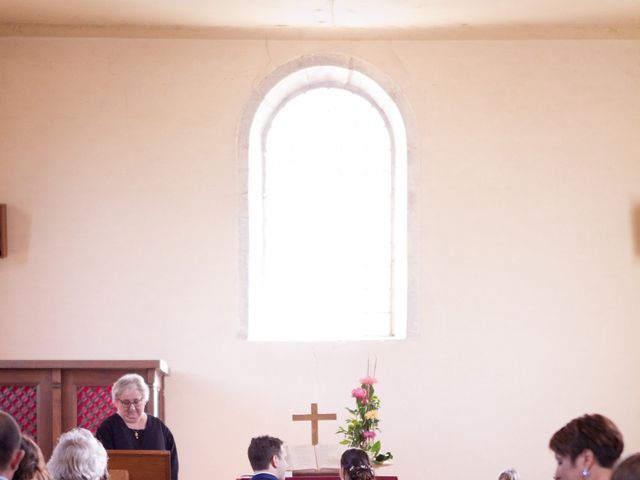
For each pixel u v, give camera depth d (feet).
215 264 40.19
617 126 41.01
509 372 40.01
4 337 39.60
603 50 41.22
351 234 41.98
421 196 40.68
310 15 39.75
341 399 39.70
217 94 40.75
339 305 41.68
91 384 36.29
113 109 40.55
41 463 15.99
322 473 29.32
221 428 39.50
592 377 40.11
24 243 39.93
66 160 40.29
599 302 40.40
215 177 40.47
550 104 41.04
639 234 40.55
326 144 42.14
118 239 40.14
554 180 40.78
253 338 40.22
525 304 40.34
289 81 41.32
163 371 37.76
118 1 38.17
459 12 39.55
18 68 40.47
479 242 40.52
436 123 40.91
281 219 41.93
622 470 11.24
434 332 40.11
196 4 38.55
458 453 39.58
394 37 41.19
